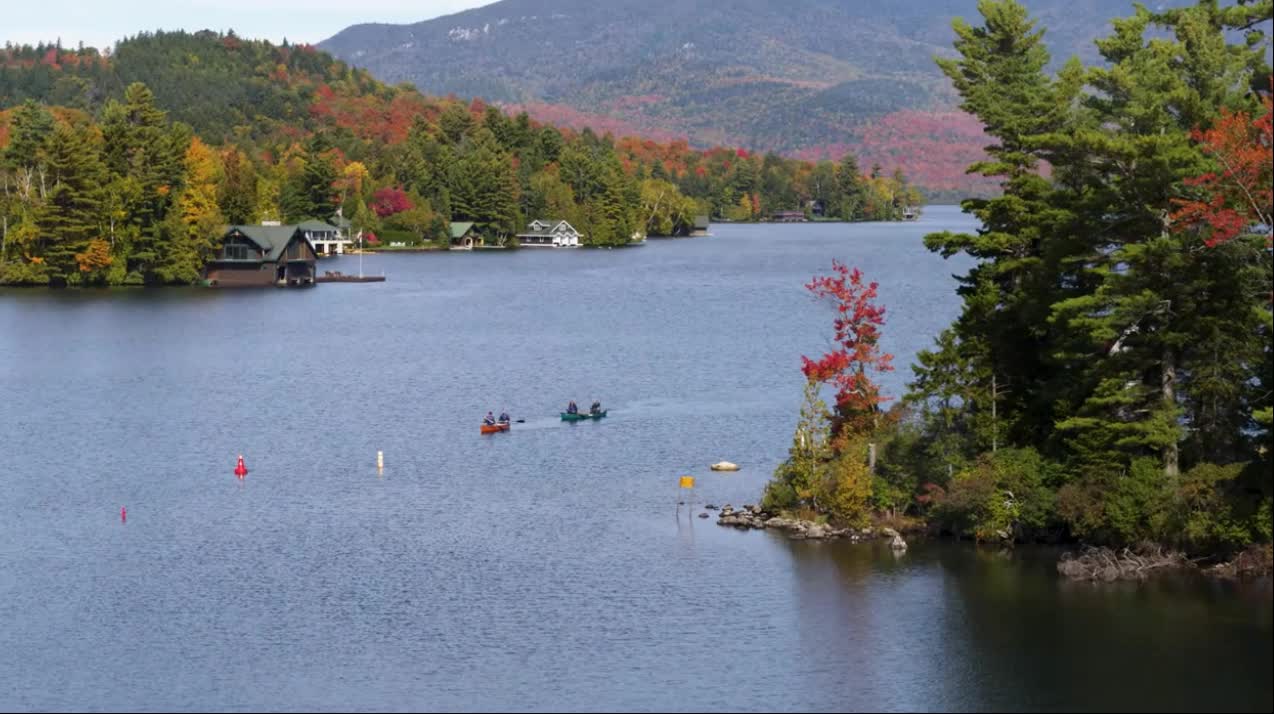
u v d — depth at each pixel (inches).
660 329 6766.7
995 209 3250.5
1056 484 2972.4
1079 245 2930.6
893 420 3272.6
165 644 2529.5
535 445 4060.0
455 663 2431.1
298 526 3243.1
